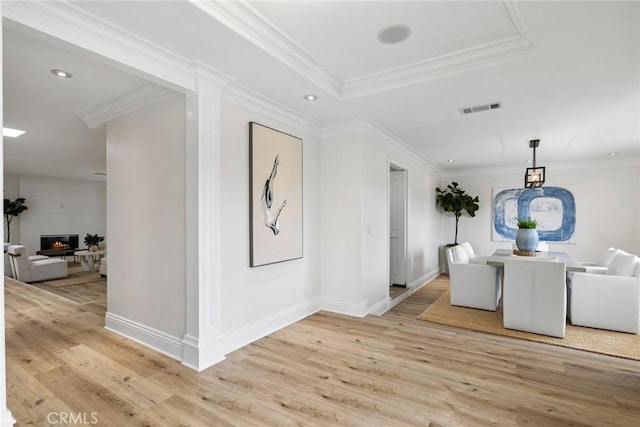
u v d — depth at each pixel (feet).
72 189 31.22
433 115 11.76
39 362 8.42
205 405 6.57
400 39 7.35
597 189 20.30
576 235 20.84
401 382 7.54
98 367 8.16
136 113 10.03
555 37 6.75
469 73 8.32
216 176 8.52
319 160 13.34
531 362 8.68
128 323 10.12
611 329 11.25
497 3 6.05
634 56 7.44
